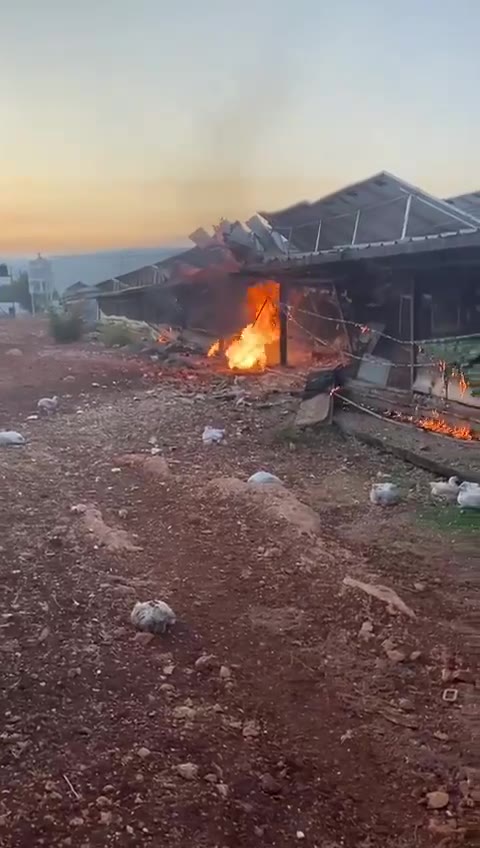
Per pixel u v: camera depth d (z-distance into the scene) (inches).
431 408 385.4
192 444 367.9
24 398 500.4
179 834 102.9
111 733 126.3
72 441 373.1
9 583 186.2
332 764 127.7
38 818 103.0
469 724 141.5
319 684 153.3
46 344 872.3
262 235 626.8
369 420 401.1
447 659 165.0
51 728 126.1
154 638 164.2
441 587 204.4
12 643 154.9
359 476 317.4
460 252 373.7
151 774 115.3
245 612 183.6
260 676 154.8
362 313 483.5
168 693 142.0
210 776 116.9
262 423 415.5
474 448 333.7
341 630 176.9
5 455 335.3
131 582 195.5
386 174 426.6
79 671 145.9
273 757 126.3
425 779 125.4
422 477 312.0
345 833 110.6
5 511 248.4
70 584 189.2
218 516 253.4
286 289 611.8
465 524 253.4
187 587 196.1
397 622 180.9
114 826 102.7
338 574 208.5
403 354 425.1
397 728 139.6
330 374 453.4
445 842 110.0
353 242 485.4
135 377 591.5
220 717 136.0
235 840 104.0
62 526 235.5
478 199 462.6
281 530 240.5
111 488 289.0
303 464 337.1
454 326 396.8
